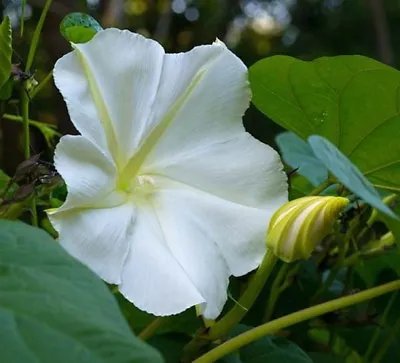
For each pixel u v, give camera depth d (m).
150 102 0.35
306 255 0.34
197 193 0.36
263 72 0.43
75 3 1.30
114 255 0.32
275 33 2.92
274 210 0.36
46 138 0.46
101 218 0.32
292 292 0.47
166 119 0.36
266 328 0.35
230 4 2.82
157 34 1.95
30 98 0.38
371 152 0.43
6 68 0.35
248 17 2.86
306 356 0.39
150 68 0.35
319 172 0.50
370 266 0.49
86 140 0.32
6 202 0.35
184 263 0.34
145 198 0.35
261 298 0.47
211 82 0.37
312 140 0.34
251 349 0.39
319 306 0.36
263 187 0.36
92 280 0.24
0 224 0.26
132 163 0.35
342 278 0.51
